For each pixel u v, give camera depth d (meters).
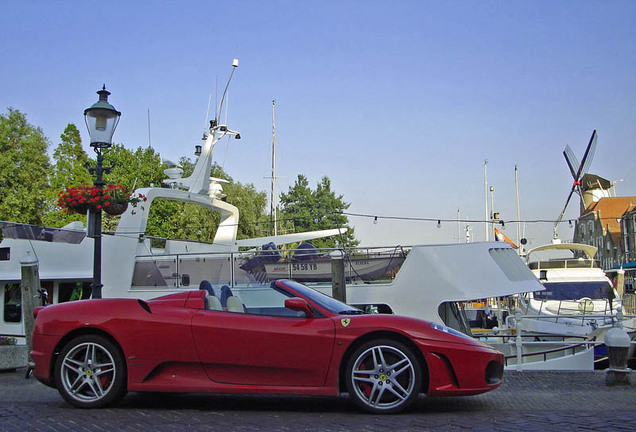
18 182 44.59
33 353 6.62
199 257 15.77
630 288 50.62
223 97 18.84
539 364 13.95
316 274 15.13
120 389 6.42
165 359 6.36
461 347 6.12
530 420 5.72
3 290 17.41
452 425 5.52
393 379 6.11
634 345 14.56
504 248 14.49
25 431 5.39
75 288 16.70
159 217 46.59
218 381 6.32
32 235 17.19
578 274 20.53
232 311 6.67
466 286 13.75
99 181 11.86
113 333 6.43
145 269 16.08
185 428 5.50
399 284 14.12
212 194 19.56
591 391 8.02
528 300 20.02
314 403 6.96
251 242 19.94
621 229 74.88
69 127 51.38
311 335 6.22
